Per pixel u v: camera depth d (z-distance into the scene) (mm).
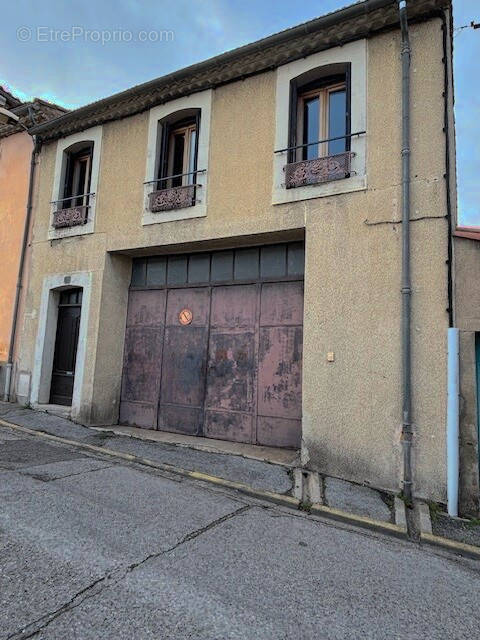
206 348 7820
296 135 6801
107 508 4258
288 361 7020
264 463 6113
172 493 4883
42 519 3854
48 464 5621
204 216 7371
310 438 5906
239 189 7078
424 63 5801
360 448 5562
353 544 3988
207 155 7484
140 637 2396
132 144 8523
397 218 5734
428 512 4793
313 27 6289
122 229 8352
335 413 5789
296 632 2572
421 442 5203
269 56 6902
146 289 8688
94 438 7234
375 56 6145
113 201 8586
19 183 10508
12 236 10422
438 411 5164
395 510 4785
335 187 6195
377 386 5566
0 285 10461
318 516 4672
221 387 7566
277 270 7324
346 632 2627
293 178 6570
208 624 2562
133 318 8773
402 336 5441
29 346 9539
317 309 6113
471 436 5059
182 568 3209
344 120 6621
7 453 6023
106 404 8391
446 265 5352
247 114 7180
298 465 6031
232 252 7836
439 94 5668
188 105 7824
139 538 3650
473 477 4980
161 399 8156
